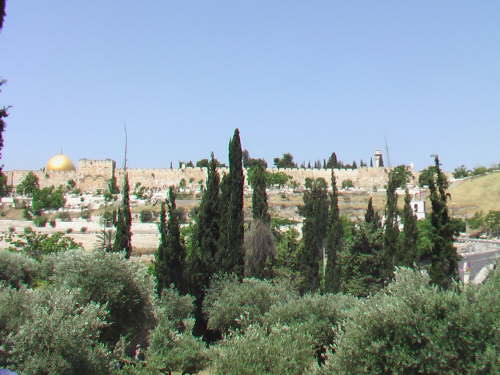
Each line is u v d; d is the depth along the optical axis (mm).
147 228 111062
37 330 23562
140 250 93625
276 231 71125
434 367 19016
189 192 181250
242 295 40500
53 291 28531
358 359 20531
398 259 49906
